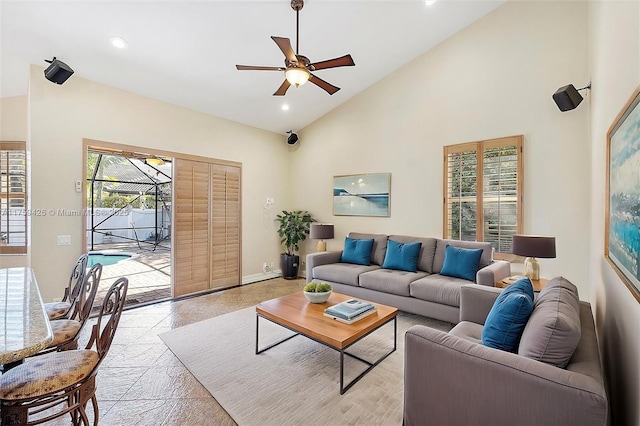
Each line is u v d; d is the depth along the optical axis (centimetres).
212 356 269
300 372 242
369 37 380
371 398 209
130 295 455
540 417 121
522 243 304
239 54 354
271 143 586
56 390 139
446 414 147
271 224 587
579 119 320
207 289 483
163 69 363
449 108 412
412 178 449
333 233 504
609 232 186
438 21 375
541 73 343
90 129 364
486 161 380
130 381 230
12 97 397
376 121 489
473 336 208
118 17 279
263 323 347
